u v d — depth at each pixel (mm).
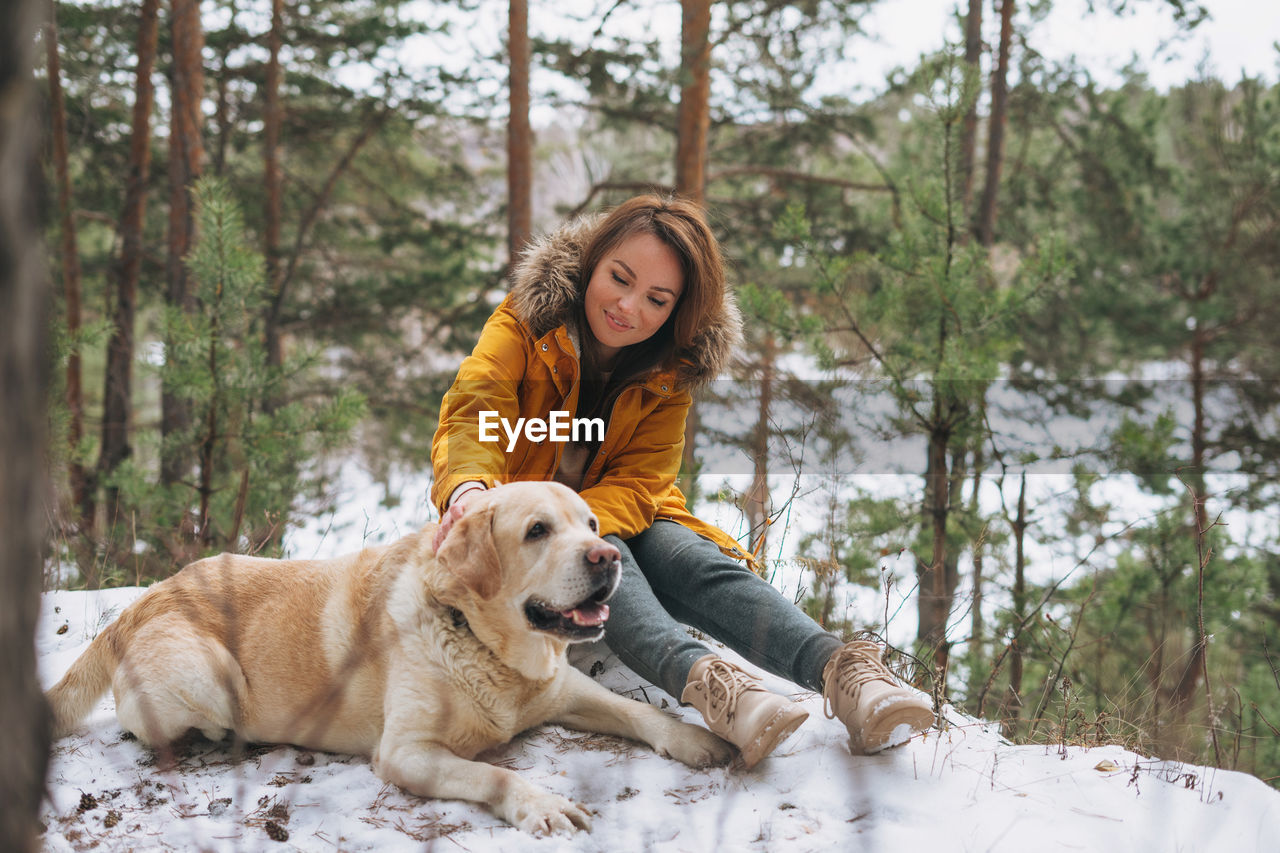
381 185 13234
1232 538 6977
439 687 2074
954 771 1995
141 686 2117
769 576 3193
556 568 1973
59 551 3176
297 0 11062
